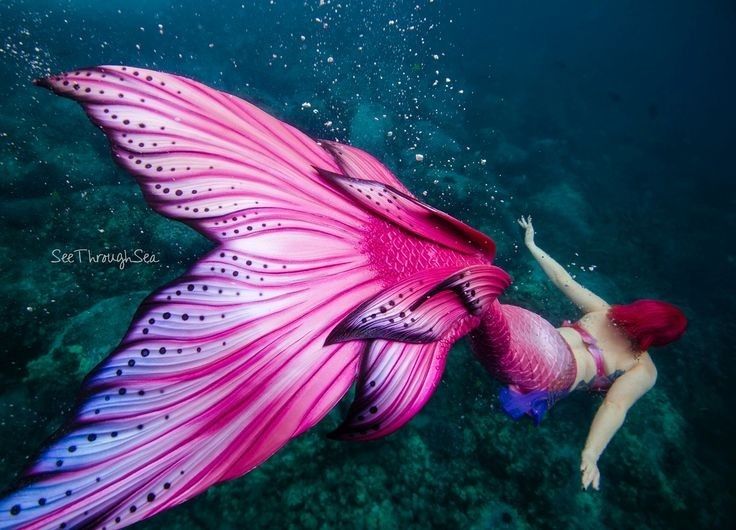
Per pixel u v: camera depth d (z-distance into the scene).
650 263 11.40
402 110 15.35
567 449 5.35
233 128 1.23
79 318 5.49
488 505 4.76
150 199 1.06
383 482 4.68
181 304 0.97
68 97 1.03
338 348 1.07
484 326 1.61
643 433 5.97
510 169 14.24
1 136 8.02
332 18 25.95
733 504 5.36
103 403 0.82
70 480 0.74
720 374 7.80
